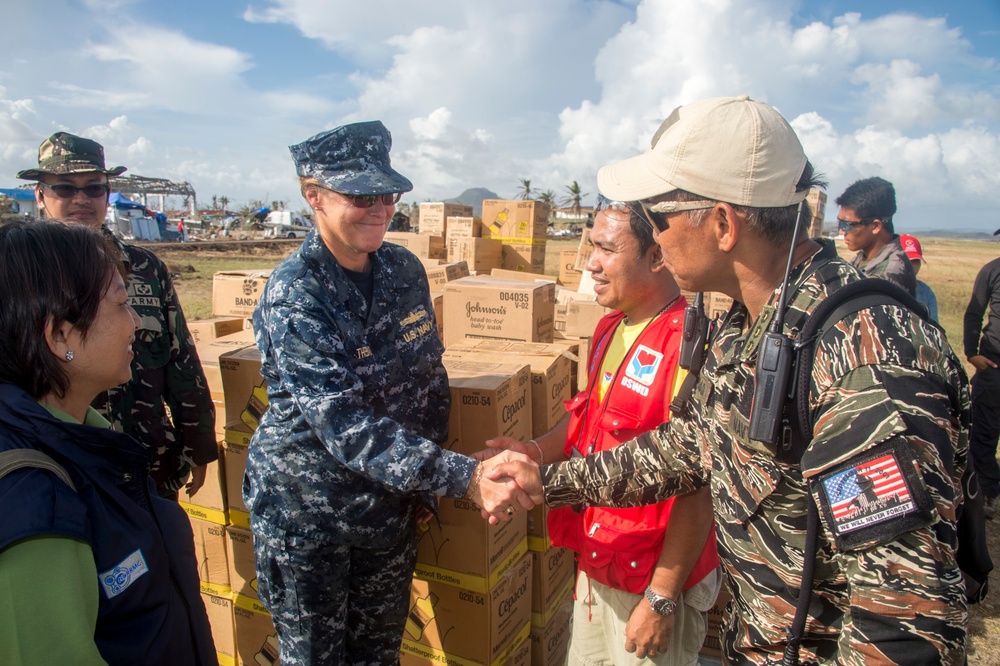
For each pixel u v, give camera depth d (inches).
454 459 63.9
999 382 163.5
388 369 73.8
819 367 38.2
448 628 85.7
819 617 42.8
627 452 61.7
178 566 47.8
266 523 71.2
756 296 45.9
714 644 110.2
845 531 35.7
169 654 43.2
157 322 88.8
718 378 48.6
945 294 594.9
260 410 89.4
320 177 67.1
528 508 64.4
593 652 74.4
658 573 63.7
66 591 34.6
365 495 70.2
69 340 41.0
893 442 34.0
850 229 164.6
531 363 95.4
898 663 34.0
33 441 38.1
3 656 33.0
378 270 75.9
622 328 78.1
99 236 43.9
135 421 87.7
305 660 72.5
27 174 91.3
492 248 288.5
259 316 72.1
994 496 170.6
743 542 46.1
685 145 44.2
